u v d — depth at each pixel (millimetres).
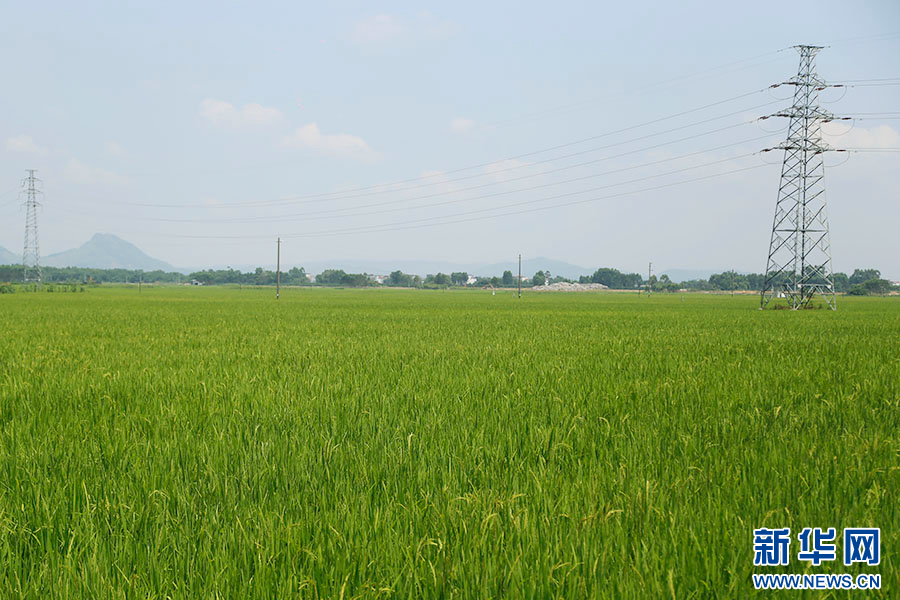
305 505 4129
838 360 12586
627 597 2969
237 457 5348
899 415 7148
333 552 3436
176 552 3490
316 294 107000
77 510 4160
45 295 79062
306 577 3100
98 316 31500
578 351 14484
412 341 17375
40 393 8555
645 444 5797
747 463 5121
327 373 10570
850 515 3850
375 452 5512
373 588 3059
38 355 13398
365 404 7758
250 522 3859
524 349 14945
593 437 6102
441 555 3338
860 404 7754
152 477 4703
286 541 3547
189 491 4520
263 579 3111
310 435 6078
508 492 4414
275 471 4895
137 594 3020
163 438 6047
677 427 6504
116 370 10969
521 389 8805
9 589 3078
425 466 5066
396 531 3689
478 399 8125
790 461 5160
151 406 7598
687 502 4086
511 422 6781
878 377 10094
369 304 57062
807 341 17547
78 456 5332
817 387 9094
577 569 3211
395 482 4617
